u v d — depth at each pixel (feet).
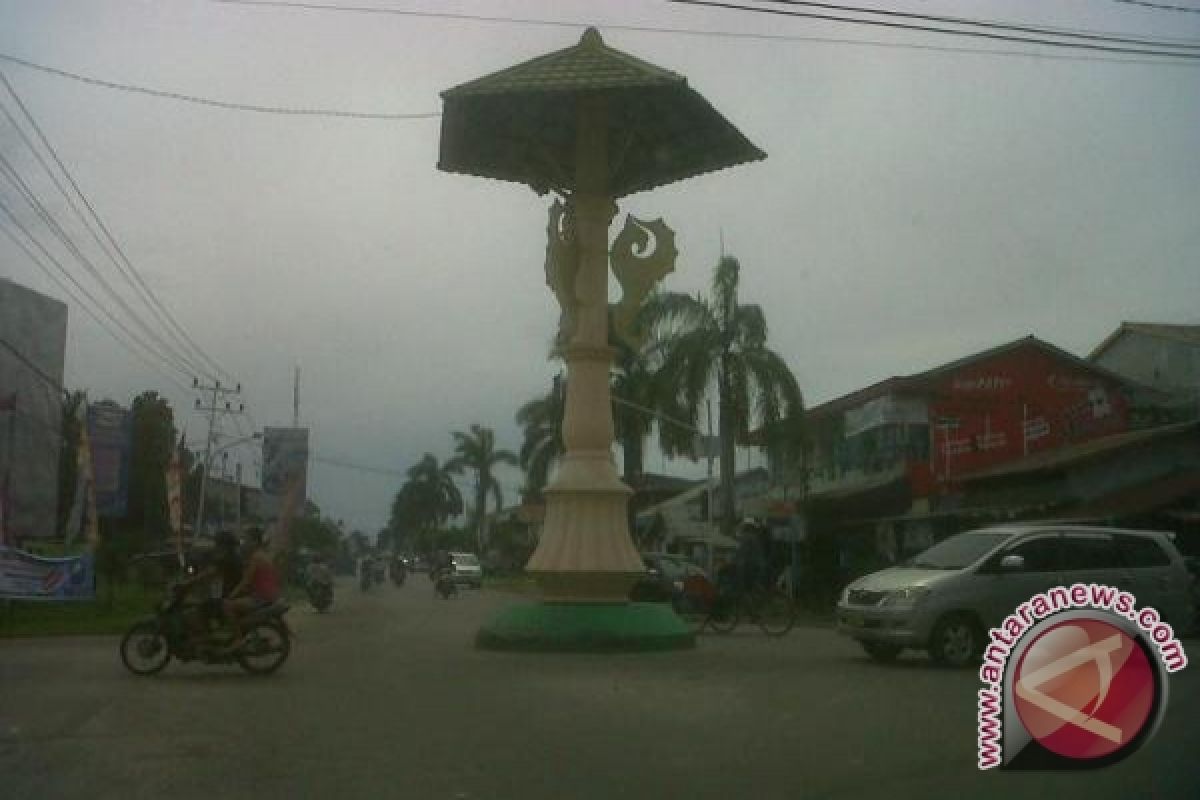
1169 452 98.22
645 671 51.80
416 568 410.11
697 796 26.50
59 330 131.75
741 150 70.95
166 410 187.01
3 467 117.39
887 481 125.80
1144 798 26.45
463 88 62.18
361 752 31.50
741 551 79.20
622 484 65.05
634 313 66.28
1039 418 136.56
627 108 66.18
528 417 200.85
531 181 71.67
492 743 32.96
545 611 62.34
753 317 122.93
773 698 42.52
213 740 33.30
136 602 114.62
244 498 265.95
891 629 53.11
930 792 26.96
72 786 27.22
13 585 84.53
